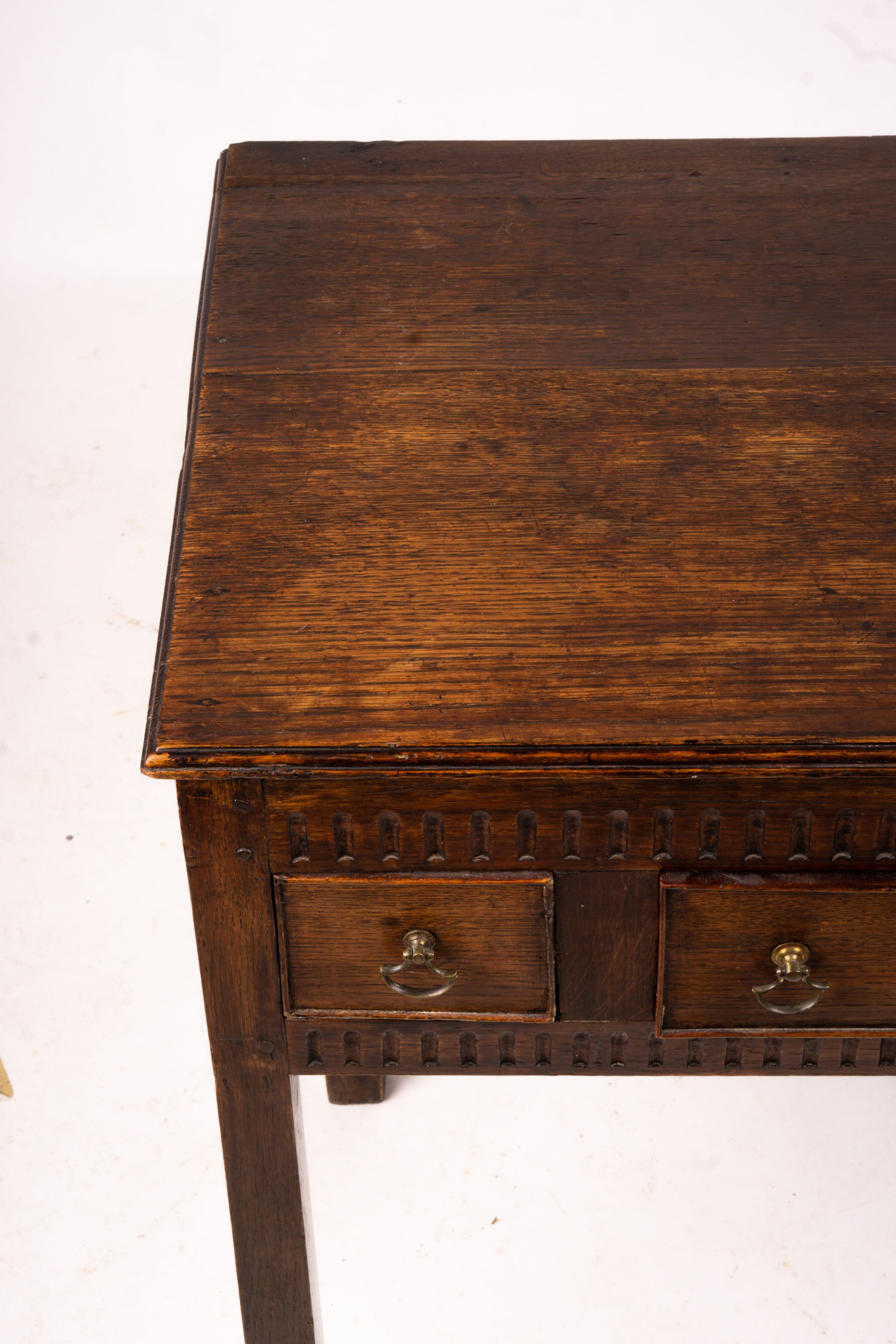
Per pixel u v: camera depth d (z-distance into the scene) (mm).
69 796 2473
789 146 1785
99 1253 1891
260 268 1610
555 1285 1847
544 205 1696
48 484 3021
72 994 2197
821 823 1177
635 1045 1320
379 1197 1953
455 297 1562
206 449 1377
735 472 1336
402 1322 1814
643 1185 1954
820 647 1168
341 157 1793
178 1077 2092
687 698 1133
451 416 1408
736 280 1573
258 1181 1397
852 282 1567
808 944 1234
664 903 1212
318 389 1446
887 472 1331
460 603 1216
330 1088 2043
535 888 1214
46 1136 2021
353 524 1292
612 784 1156
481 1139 2020
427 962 1229
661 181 1729
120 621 2752
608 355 1479
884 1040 1306
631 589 1223
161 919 2299
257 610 1214
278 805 1173
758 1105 2051
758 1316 1810
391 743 1109
